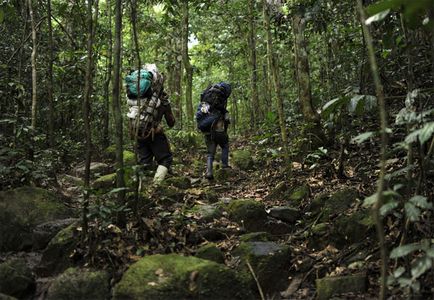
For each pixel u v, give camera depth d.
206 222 4.10
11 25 7.10
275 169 6.29
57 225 3.71
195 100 21.22
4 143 5.00
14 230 3.77
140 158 5.51
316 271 3.18
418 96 2.76
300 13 5.39
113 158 7.81
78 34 8.69
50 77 5.45
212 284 2.66
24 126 4.73
